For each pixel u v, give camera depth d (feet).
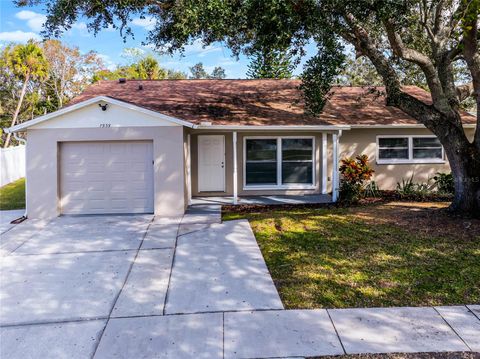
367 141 44.50
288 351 11.87
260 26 25.98
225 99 45.37
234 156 37.68
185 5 23.39
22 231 27.76
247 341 12.51
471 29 23.94
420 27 33.30
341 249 21.97
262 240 24.45
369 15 25.75
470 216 27.50
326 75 27.71
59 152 32.86
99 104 32.17
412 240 23.17
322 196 41.86
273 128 37.35
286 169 43.09
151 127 32.76
